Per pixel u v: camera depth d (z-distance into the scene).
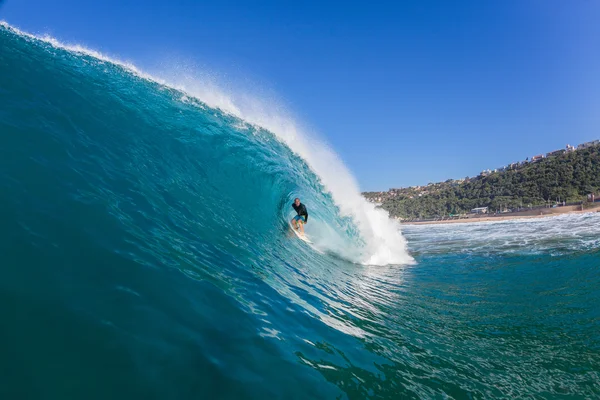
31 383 1.95
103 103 7.86
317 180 14.11
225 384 2.53
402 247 15.00
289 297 4.87
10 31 9.02
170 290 3.42
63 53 9.72
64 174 4.52
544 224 35.00
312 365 3.26
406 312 6.16
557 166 138.12
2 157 4.12
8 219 3.21
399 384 3.40
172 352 2.63
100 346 2.38
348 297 6.32
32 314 2.39
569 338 5.18
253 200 9.38
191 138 9.48
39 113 5.68
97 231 3.77
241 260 5.38
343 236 12.66
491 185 161.12
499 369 4.16
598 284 7.92
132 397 2.12
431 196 190.62
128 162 6.18
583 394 3.73
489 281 9.08
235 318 3.52
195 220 5.83
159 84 11.76
